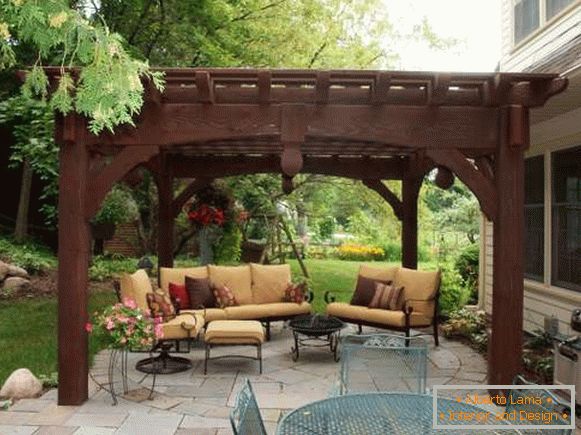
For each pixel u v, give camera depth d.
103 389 5.20
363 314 7.19
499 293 4.80
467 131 4.85
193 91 4.74
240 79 4.57
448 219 16.78
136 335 4.84
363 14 11.70
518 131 4.67
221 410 4.65
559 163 6.61
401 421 2.85
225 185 10.10
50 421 4.34
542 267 7.04
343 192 12.81
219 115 4.84
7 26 2.63
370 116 4.84
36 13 2.45
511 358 4.77
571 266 6.30
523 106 4.68
